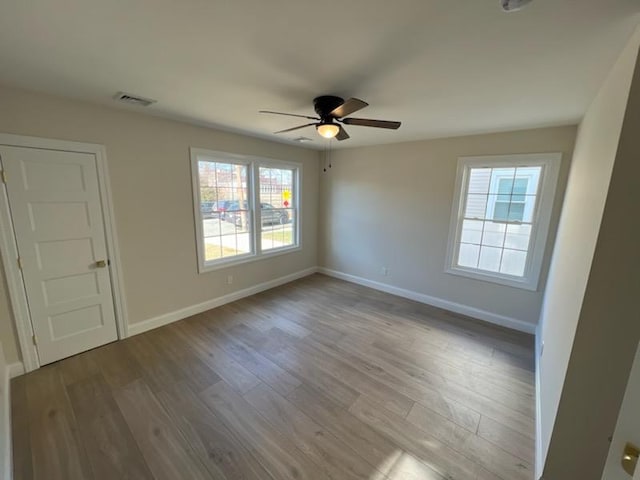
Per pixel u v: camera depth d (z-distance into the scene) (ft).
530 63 5.33
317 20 4.20
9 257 7.53
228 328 10.85
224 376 8.04
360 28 4.38
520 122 9.37
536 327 10.70
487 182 11.57
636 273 3.83
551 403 5.30
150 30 4.53
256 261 14.44
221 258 12.98
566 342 4.93
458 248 12.56
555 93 6.71
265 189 14.69
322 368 8.48
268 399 7.18
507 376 8.24
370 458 5.64
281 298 13.96
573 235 6.08
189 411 6.75
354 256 16.22
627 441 2.37
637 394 2.30
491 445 5.98
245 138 12.82
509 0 3.43
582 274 4.57
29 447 5.76
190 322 11.29
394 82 6.39
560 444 4.64
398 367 8.59
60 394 7.25
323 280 16.80
